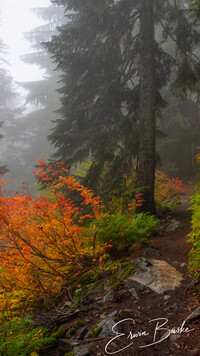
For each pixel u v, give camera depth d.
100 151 9.29
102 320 3.64
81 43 9.27
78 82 10.79
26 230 5.55
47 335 3.86
